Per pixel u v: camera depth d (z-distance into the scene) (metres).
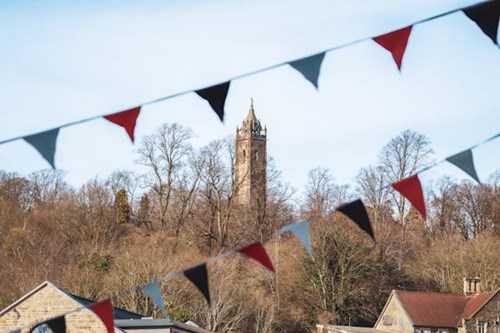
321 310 85.00
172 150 105.88
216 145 105.56
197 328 53.53
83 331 45.94
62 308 46.22
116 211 105.31
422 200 15.50
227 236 102.00
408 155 103.00
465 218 108.75
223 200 103.88
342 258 85.88
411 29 14.19
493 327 81.19
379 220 99.38
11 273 80.19
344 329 79.25
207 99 14.38
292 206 105.12
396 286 92.44
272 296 83.94
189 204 104.25
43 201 111.06
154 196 107.31
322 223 86.62
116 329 45.56
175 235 102.19
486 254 95.25
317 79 13.90
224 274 78.19
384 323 83.00
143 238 98.88
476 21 13.93
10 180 112.06
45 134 14.12
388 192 102.50
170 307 72.38
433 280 94.81
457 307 82.88
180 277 74.00
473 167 15.04
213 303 73.62
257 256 15.74
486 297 82.25
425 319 80.81
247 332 79.62
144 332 47.59
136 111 14.52
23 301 46.53
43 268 81.56
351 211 15.70
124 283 74.44
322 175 106.56
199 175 104.69
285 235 97.50
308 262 86.06
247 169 106.81
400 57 14.27
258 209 102.56
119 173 109.19
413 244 100.62
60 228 99.25
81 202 103.69
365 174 102.75
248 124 117.50
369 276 87.44
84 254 90.31
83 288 75.50
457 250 97.50
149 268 75.00
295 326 84.38
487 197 109.00
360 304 86.69
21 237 91.19
